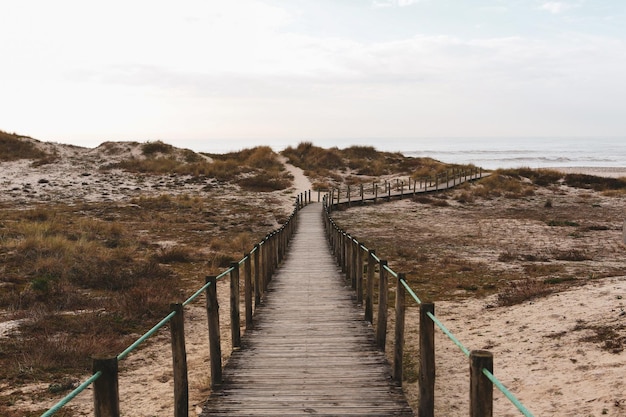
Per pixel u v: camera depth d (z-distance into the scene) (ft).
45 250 55.72
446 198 129.70
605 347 25.09
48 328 32.07
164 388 24.47
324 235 77.41
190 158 170.71
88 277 45.50
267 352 25.36
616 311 30.12
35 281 41.68
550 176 162.61
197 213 100.94
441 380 24.80
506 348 27.96
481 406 11.28
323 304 35.99
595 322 28.99
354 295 38.88
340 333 28.63
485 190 137.59
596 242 74.49
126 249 62.54
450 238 79.56
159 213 99.19
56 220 85.30
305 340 27.35
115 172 146.82
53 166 146.61
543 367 24.21
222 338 32.60
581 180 157.48
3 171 137.08
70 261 51.42
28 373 25.54
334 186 150.82
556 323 30.37
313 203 122.21
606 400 19.25
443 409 21.25
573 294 36.50
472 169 186.29
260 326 30.42
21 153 155.63
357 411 18.16
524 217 104.68
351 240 41.29
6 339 30.12
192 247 68.59
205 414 18.06
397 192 137.80
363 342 26.89
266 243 43.14
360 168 185.78
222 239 75.36
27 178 132.77
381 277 25.49
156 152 171.63
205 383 24.14
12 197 112.57
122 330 33.53
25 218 86.02
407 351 29.32
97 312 36.35
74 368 26.78
